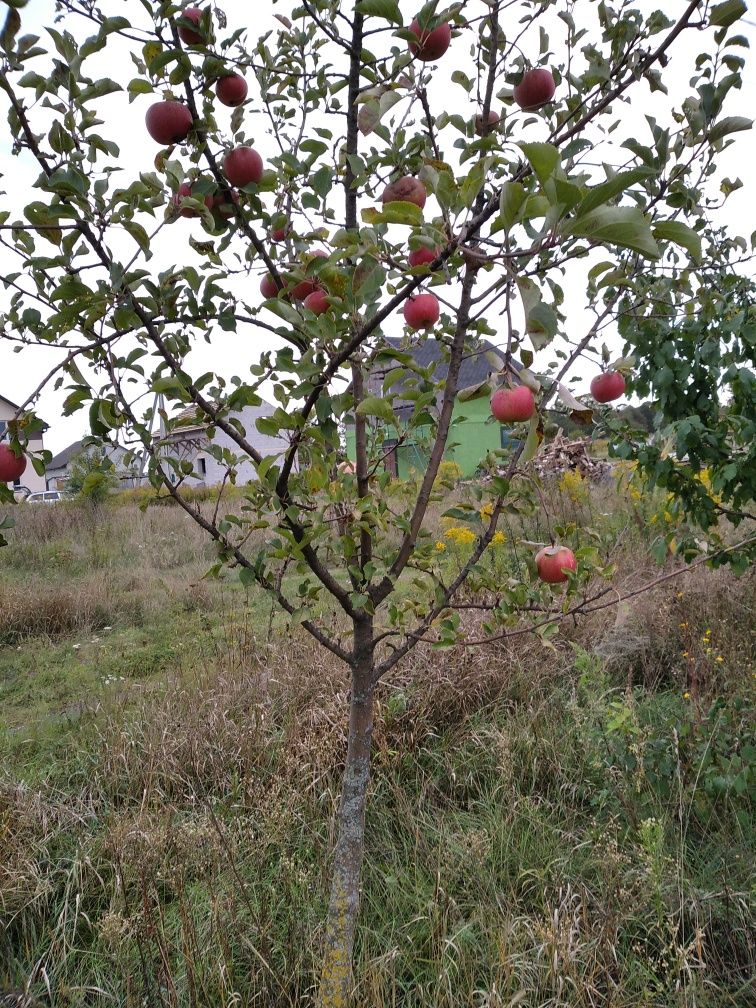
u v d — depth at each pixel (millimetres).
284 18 2004
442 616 2041
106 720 4160
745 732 2930
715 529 4492
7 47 1293
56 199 1356
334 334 1514
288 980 2256
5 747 4023
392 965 2275
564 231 1063
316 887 2670
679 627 4309
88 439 1646
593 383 2057
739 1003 2143
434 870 2686
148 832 2875
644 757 3000
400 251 1688
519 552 4371
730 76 1613
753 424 3098
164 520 12352
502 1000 2047
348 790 1974
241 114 1753
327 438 1626
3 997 2293
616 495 7363
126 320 1520
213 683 4480
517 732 3484
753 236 2510
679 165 1814
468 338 1968
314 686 4156
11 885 2766
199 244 1788
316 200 1848
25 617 7109
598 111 1537
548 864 2627
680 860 2486
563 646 4238
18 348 1522
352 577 1934
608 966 2154
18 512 12570
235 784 3338
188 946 2197
